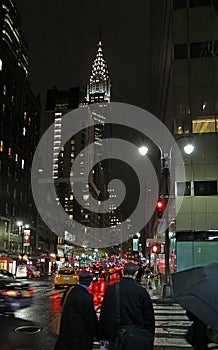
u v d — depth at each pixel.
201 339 4.76
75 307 5.16
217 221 38.50
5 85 80.88
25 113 94.00
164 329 13.29
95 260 172.88
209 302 4.25
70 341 5.04
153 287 38.03
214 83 41.38
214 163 39.62
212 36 42.44
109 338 4.95
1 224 74.38
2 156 77.50
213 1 43.00
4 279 17.50
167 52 49.81
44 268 91.50
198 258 38.06
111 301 5.00
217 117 40.53
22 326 12.96
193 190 39.44
